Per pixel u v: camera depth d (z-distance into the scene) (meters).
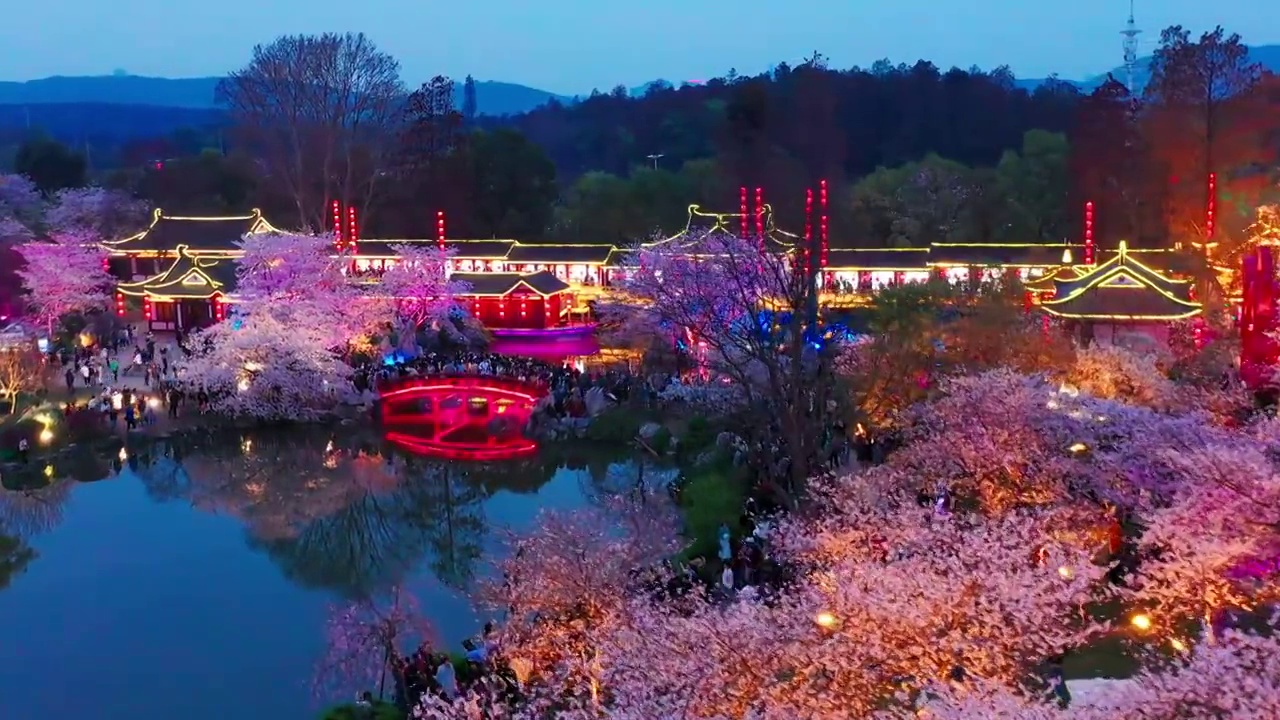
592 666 29.89
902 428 53.09
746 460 56.28
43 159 158.12
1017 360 57.81
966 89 175.25
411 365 85.62
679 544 47.00
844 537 34.19
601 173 151.50
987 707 20.53
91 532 62.84
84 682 44.09
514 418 79.81
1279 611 23.72
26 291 114.00
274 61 148.88
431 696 31.48
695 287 61.03
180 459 76.38
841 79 177.25
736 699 23.75
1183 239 113.12
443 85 155.50
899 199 132.12
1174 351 69.56
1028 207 130.62
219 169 157.12
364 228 143.38
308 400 81.81
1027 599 25.02
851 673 23.77
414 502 67.25
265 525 63.84
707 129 184.88
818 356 57.75
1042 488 39.34
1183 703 20.03
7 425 74.38
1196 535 29.05
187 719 40.88
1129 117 134.38
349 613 47.00
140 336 107.06
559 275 119.38
